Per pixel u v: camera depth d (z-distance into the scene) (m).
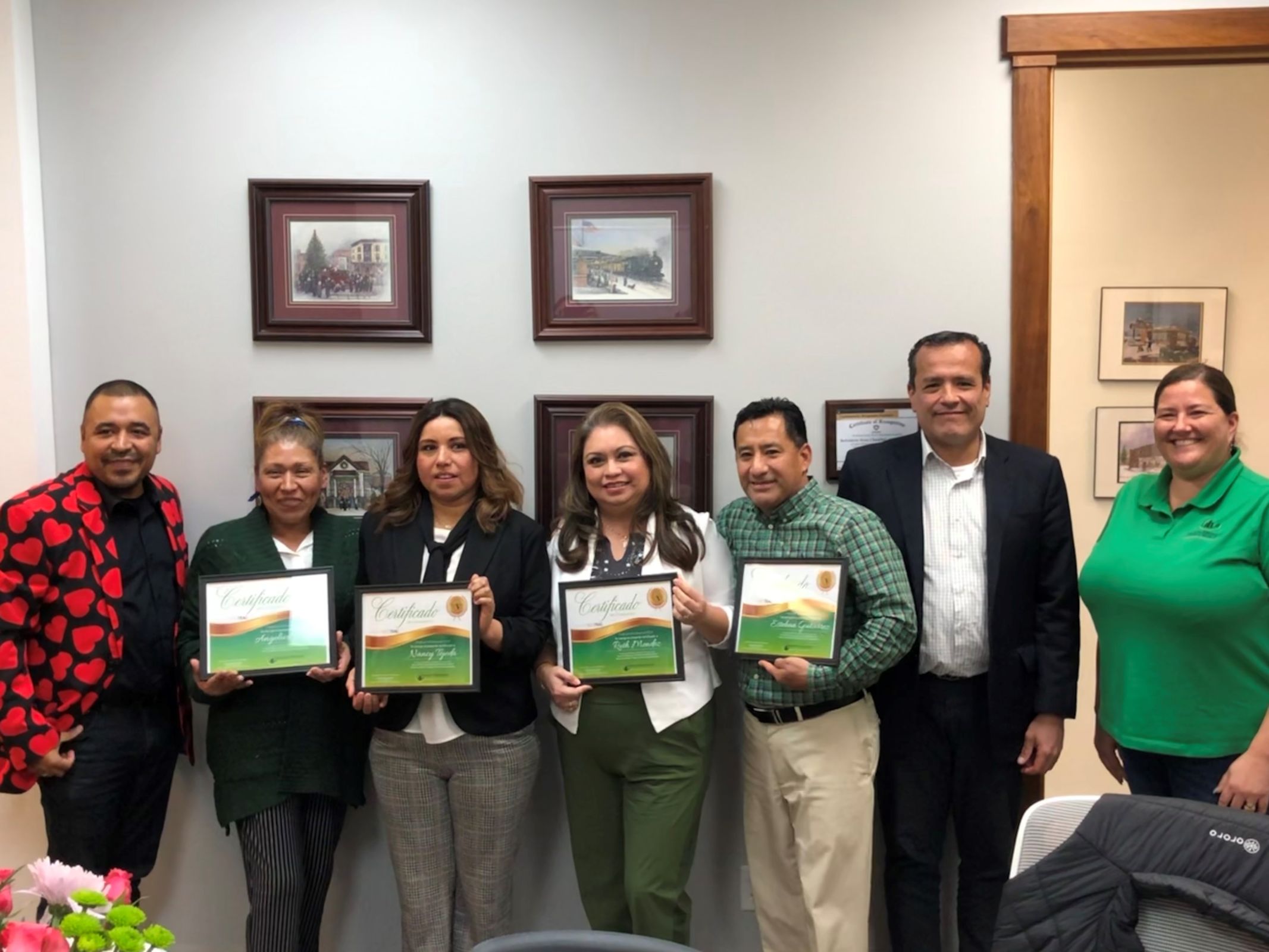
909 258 2.07
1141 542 1.73
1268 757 1.56
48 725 1.73
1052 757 1.83
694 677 1.80
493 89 2.09
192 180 2.12
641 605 1.74
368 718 1.98
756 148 2.08
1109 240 2.76
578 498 1.86
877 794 1.96
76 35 2.10
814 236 2.08
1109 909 1.10
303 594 1.80
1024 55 2.03
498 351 2.12
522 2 2.08
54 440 2.13
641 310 2.09
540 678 1.84
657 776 1.76
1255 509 1.62
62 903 0.99
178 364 2.13
